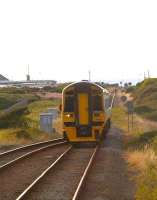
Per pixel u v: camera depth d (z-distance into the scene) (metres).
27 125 44.56
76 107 31.19
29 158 24.66
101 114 31.16
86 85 31.22
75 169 20.47
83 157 24.86
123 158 24.78
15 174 19.47
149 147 26.44
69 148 29.30
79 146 31.77
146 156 22.06
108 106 35.94
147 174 17.75
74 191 15.52
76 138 31.36
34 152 26.55
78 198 14.25
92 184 16.88
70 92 31.27
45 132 41.44
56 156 25.52
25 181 17.75
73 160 23.62
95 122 31.11
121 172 19.84
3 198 14.48
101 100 31.19
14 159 24.41
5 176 18.95
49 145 31.75
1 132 39.47
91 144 32.78
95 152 25.80
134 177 18.47
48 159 24.28
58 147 30.62
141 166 20.58
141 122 55.09
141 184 15.83
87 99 31.17
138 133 37.00
